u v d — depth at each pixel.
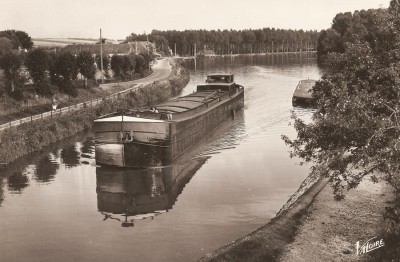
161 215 22.16
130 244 18.89
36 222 21.52
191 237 19.41
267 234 18.05
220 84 51.88
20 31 104.50
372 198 21.84
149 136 29.12
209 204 23.44
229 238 19.20
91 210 23.11
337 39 120.12
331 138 15.35
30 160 32.88
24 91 46.66
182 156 32.72
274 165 30.56
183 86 83.31
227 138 39.47
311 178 26.17
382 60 15.90
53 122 39.75
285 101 61.41
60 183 27.70
